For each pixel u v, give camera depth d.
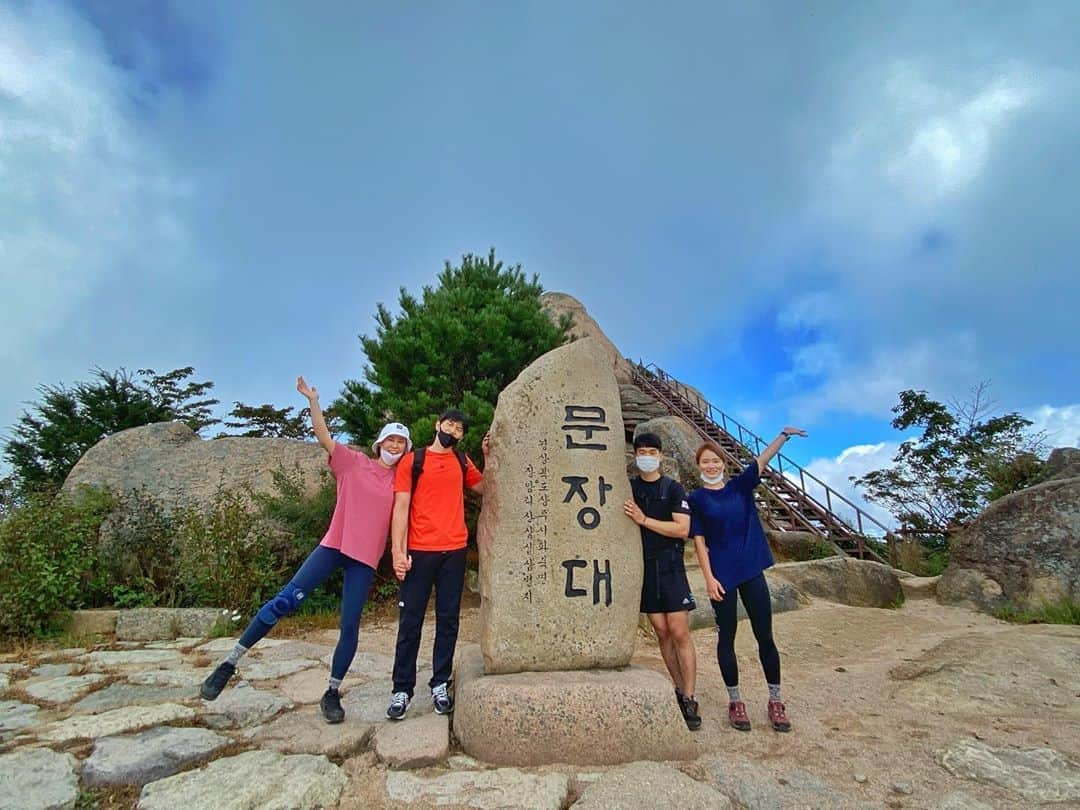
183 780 2.99
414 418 8.80
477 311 9.90
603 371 4.59
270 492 9.41
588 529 4.18
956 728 4.00
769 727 4.07
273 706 4.17
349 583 3.97
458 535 4.08
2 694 4.50
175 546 7.82
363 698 4.37
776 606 7.91
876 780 3.27
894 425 16.14
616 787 3.04
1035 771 3.29
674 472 12.69
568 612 4.02
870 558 12.00
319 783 3.00
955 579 8.52
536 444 4.29
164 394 19.16
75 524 7.23
